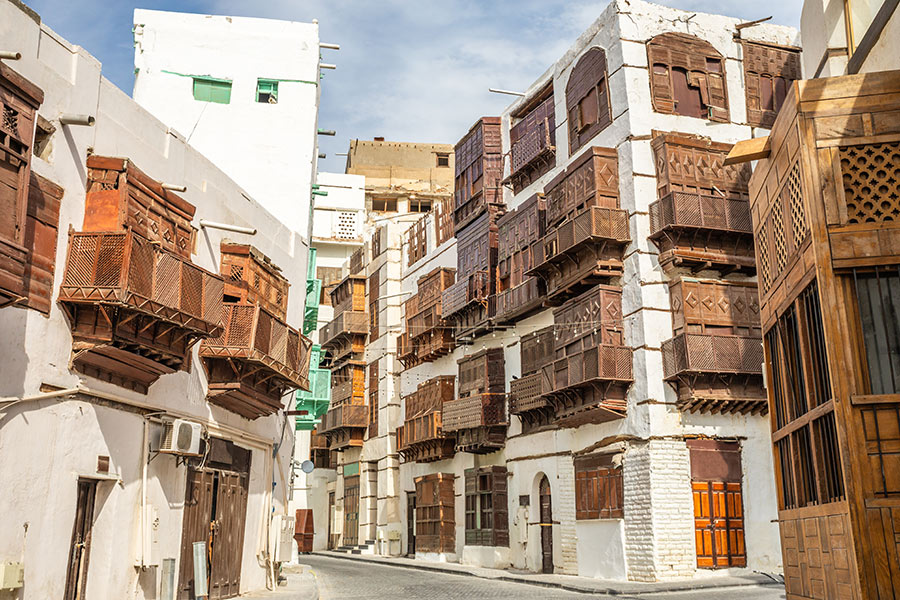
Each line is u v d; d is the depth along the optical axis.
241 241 19.66
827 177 9.94
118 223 13.42
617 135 26.11
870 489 9.11
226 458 18.62
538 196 29.52
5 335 11.45
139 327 13.59
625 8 26.59
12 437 11.49
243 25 28.84
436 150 61.28
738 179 25.33
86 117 12.54
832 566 9.87
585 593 21.06
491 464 32.47
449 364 36.97
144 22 28.36
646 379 23.66
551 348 28.53
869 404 9.26
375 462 44.53
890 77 10.09
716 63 27.11
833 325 9.53
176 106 27.83
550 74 30.94
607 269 25.14
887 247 9.62
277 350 18.39
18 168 10.76
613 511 24.39
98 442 13.49
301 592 19.98
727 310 24.05
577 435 26.69
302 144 28.25
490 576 27.08
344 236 54.00
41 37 12.46
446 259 38.97
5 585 10.93
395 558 38.97
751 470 23.83
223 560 18.28
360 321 46.41
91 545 13.45
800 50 28.23
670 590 20.56
